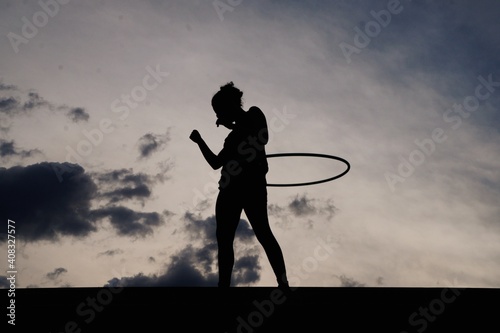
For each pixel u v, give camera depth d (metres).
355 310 3.30
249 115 3.99
